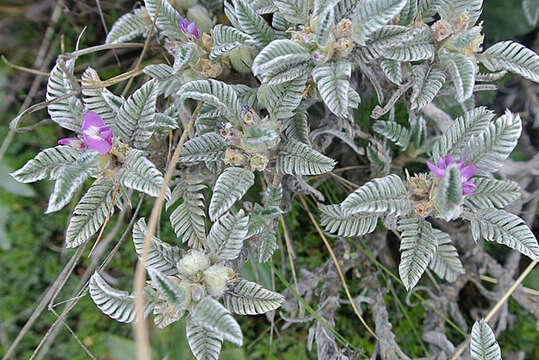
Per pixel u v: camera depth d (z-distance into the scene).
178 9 0.26
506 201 0.23
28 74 0.30
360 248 0.27
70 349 0.29
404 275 0.22
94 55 0.30
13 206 0.30
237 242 0.22
